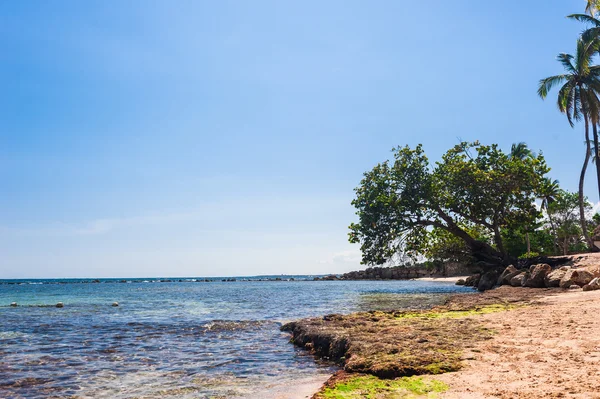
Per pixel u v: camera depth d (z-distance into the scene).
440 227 41.22
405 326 12.48
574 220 68.00
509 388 6.38
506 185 37.47
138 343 14.57
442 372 7.60
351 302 30.25
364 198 42.06
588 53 37.81
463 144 41.91
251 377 9.48
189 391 8.44
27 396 8.43
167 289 79.31
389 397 6.50
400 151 41.78
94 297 49.25
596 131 38.88
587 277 23.48
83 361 11.68
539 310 14.98
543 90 40.69
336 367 10.19
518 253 65.38
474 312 15.91
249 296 45.81
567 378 6.61
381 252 42.16
